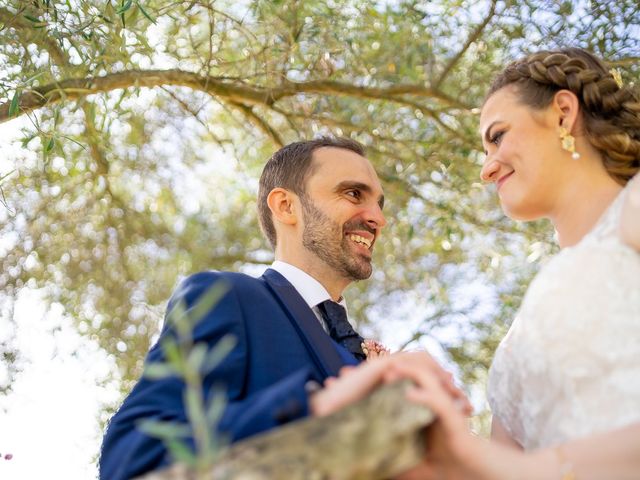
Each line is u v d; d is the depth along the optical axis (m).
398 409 1.41
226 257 5.89
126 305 5.38
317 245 2.96
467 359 5.20
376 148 4.74
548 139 2.29
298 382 1.84
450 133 4.64
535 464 1.61
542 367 1.92
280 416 1.68
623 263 1.90
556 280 1.95
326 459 1.36
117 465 2.00
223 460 1.35
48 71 3.57
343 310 2.80
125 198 5.48
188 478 1.36
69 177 4.98
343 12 4.23
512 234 5.05
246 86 4.32
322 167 3.04
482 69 4.39
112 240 5.39
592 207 2.23
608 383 1.81
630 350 1.81
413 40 4.34
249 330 2.40
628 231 1.92
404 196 4.85
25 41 3.61
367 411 1.40
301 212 3.02
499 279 5.20
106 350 5.21
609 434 1.66
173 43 4.20
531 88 2.33
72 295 5.19
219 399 1.35
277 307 2.53
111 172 5.25
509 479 1.58
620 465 1.62
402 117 4.79
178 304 2.21
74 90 3.61
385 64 4.39
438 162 4.68
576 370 1.85
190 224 5.81
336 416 1.39
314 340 2.48
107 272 5.36
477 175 4.74
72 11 3.50
